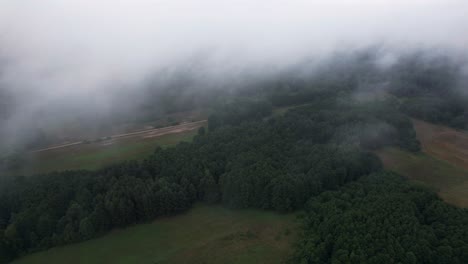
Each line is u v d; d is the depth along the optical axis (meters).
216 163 109.38
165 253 87.19
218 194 103.75
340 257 73.31
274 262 82.19
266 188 99.25
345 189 101.56
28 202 94.06
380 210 84.06
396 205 86.06
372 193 95.56
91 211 93.06
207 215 100.50
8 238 84.75
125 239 91.88
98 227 92.19
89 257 86.31
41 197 94.94
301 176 101.19
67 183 100.62
